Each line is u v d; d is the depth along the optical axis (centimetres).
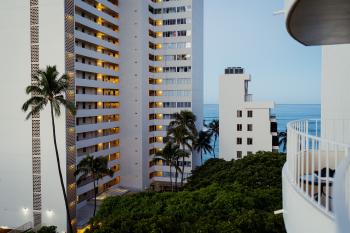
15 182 4638
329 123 1262
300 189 632
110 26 6619
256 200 2295
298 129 896
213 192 2525
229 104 6184
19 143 4594
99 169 4362
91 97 5509
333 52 1229
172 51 7131
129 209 2547
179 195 2530
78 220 4784
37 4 4516
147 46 6838
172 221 2052
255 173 3086
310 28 527
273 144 6194
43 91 3472
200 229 1820
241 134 6150
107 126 6122
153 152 7206
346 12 444
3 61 4612
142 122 6625
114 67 6669
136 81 6581
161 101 7206
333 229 467
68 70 4594
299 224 598
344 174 367
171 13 7125
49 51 4497
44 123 4494
